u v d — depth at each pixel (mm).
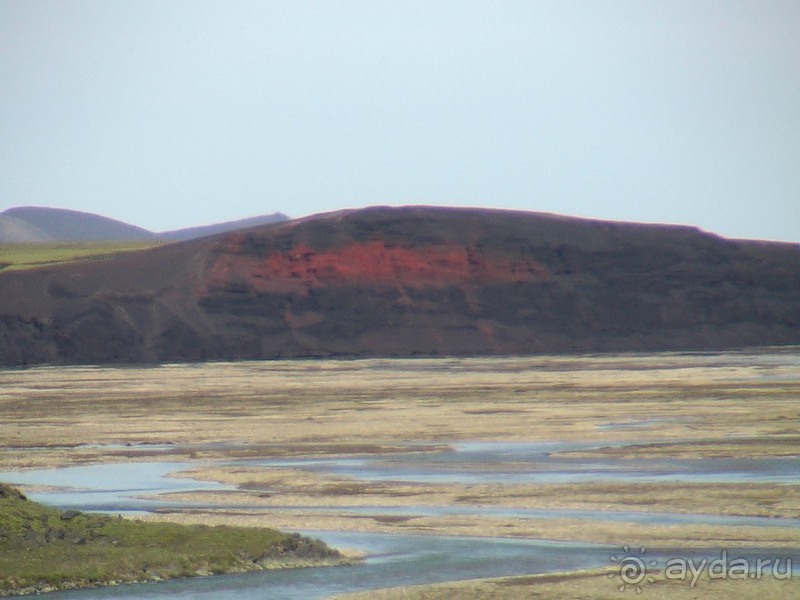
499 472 153500
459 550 105875
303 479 151750
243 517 124562
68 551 100938
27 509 108625
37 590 93312
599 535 110000
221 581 96250
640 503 125312
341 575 97750
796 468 150125
